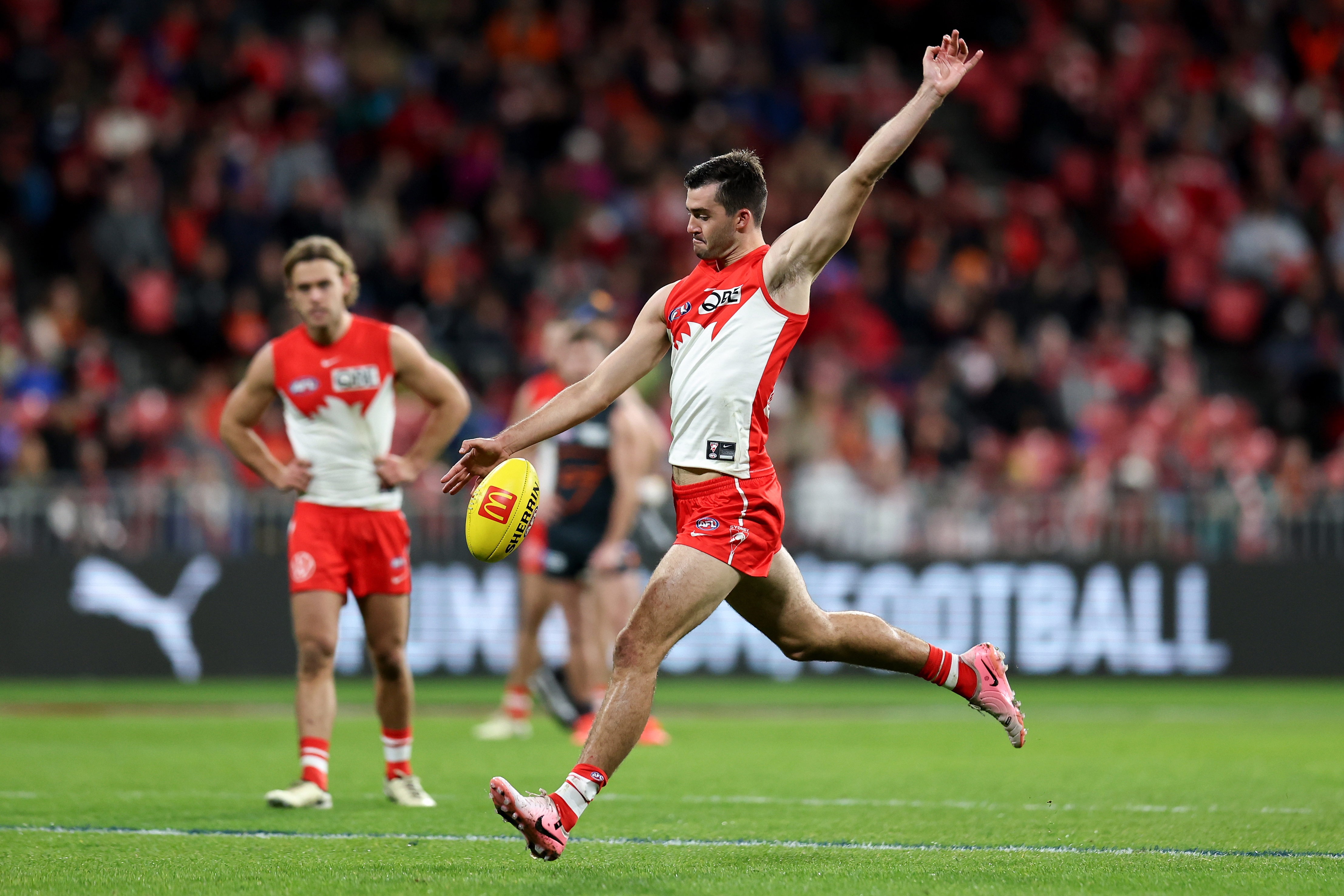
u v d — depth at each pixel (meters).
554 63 86.69
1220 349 84.12
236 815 24.11
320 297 24.94
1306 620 59.97
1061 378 73.00
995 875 18.62
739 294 19.31
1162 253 86.00
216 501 56.34
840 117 88.19
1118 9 95.69
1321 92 95.19
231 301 71.06
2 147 75.56
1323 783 29.62
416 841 21.39
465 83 82.62
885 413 68.00
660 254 79.62
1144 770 31.86
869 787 28.66
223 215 71.81
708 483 19.20
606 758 18.45
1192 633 59.50
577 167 80.94
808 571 58.12
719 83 87.56
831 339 75.56
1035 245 83.56
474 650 56.34
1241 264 84.62
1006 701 21.75
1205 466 68.25
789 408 68.44
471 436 63.31
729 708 49.56
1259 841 21.84
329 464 25.28
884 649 21.03
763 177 19.78
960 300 77.75
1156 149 89.56
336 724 43.09
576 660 38.56
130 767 31.70
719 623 58.91
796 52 91.38
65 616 55.47
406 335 25.75
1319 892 17.52
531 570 39.25
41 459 58.25
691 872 18.77
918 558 58.66
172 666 55.81
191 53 80.00
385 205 75.06
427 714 46.88
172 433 61.84
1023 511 59.19
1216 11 96.38
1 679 55.09
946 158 86.94
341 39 85.31
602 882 17.91
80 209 74.44
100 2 80.88
